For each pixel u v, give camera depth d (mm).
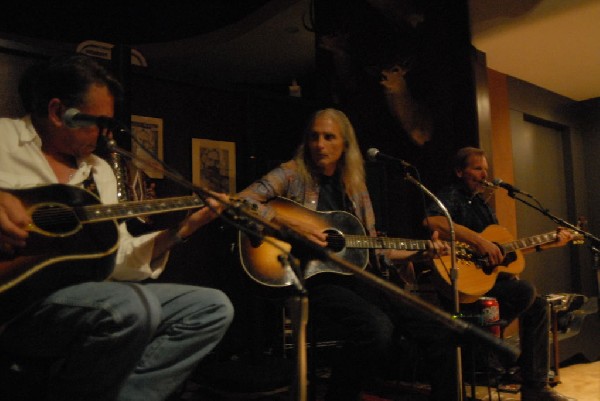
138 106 3137
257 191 2447
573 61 5141
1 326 1401
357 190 2682
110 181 1854
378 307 2508
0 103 2172
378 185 3584
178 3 5852
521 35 4504
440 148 3961
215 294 1735
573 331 3988
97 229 1585
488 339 1203
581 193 6473
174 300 1696
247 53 5980
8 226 1363
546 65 5230
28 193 1514
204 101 3453
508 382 3387
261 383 2600
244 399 2781
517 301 2988
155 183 3146
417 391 3133
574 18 4230
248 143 3533
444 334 2287
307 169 2613
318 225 2473
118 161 2012
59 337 1493
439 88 4016
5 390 1503
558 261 6098
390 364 3279
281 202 2486
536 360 2957
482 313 2854
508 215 4965
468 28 3988
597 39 4625
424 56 4086
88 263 1558
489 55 4930
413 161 4059
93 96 1650
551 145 6324
